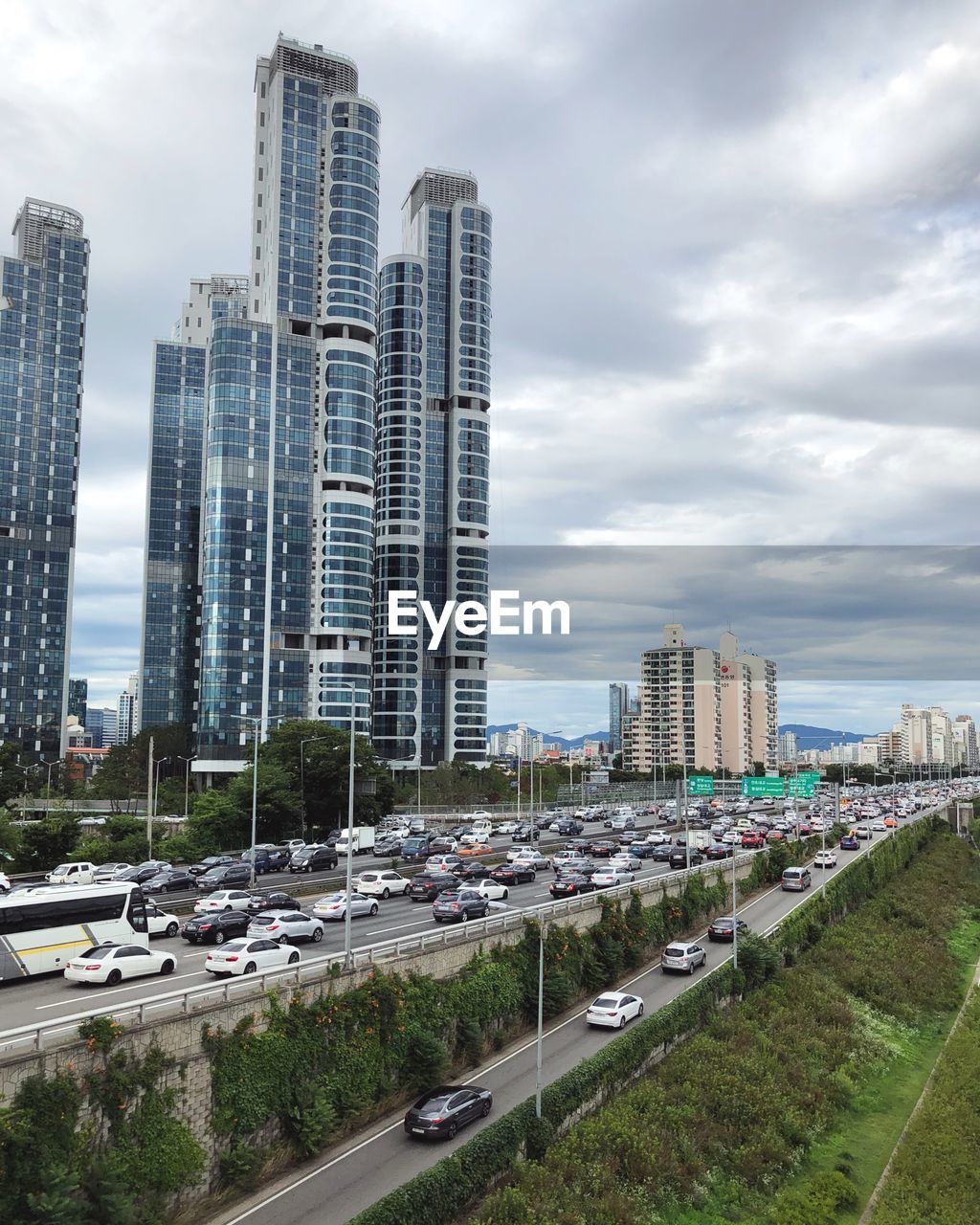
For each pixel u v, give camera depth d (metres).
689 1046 53.22
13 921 45.28
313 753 121.69
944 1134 48.84
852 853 127.56
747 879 96.69
